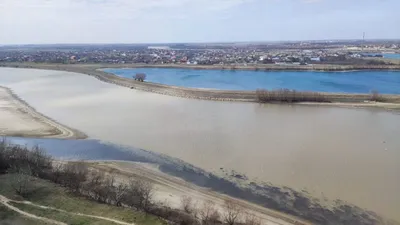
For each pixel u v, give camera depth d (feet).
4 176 147.23
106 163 183.11
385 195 146.41
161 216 122.21
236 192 150.61
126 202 131.54
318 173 168.35
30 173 150.82
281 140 218.79
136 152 199.72
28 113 295.07
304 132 236.63
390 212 134.00
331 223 127.24
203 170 173.58
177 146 208.85
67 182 145.18
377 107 316.19
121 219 116.78
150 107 323.57
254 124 258.16
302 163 180.96
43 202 127.24
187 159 188.14
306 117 281.54
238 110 311.47
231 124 258.78
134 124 260.42
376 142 213.66
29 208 122.52
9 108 314.14
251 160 185.47
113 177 157.58
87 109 314.14
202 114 294.05
